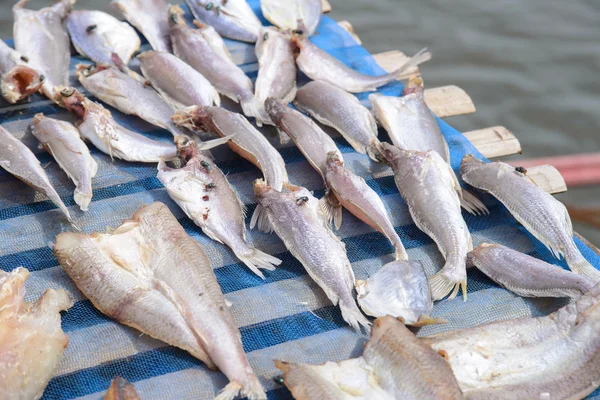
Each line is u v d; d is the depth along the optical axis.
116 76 1.15
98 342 0.93
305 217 0.99
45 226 1.02
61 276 0.98
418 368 0.88
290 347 0.94
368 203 1.01
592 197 1.60
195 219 1.02
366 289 0.96
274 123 1.11
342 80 1.18
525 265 0.97
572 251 0.99
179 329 0.92
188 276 0.94
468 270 1.00
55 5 1.24
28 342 0.89
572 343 0.91
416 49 1.89
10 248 1.00
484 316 0.96
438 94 1.21
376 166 1.10
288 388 0.89
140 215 0.98
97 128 1.08
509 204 1.03
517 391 0.89
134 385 0.91
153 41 1.23
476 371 0.90
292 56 1.19
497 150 1.15
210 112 1.09
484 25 2.00
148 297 0.93
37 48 1.19
